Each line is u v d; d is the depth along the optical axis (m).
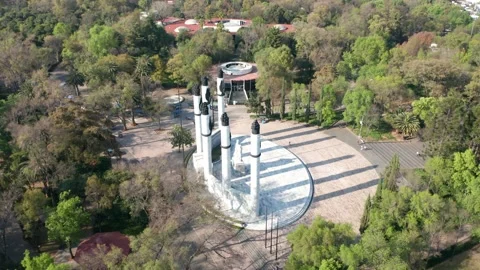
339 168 90.94
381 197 69.00
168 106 113.44
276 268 64.31
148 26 150.00
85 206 73.25
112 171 74.19
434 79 109.94
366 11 176.38
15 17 163.50
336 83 112.81
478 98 98.00
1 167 74.62
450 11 190.12
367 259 53.53
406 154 96.31
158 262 50.38
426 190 69.38
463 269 64.19
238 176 86.56
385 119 105.38
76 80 119.31
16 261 65.06
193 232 71.94
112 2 188.88
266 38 149.88
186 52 137.38
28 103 96.50
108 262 53.25
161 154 96.12
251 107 114.00
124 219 73.75
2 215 62.56
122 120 108.31
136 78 119.62
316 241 55.47
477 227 67.81
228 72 131.38
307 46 145.50
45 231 71.19
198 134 89.56
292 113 112.62
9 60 122.19
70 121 79.06
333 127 109.94
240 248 68.81
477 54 130.38
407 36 172.75
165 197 70.38
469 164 72.62
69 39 148.25
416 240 59.91
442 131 83.75
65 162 76.25
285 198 80.06
